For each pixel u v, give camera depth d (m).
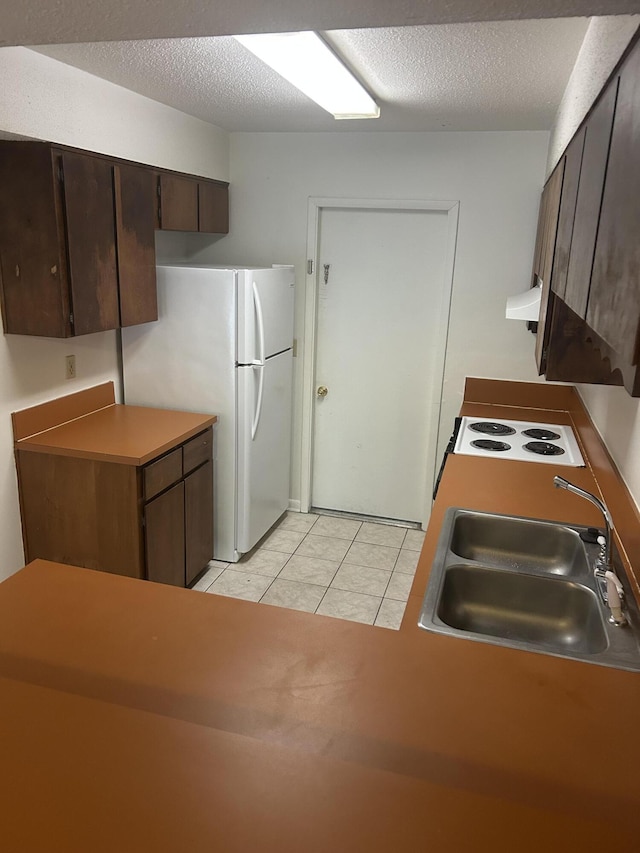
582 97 1.96
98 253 2.81
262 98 3.06
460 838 0.95
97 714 1.20
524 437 3.29
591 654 1.43
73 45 2.31
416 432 4.25
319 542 4.05
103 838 0.95
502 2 0.88
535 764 1.10
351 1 0.89
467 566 1.89
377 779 1.06
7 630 1.44
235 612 1.54
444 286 3.90
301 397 4.30
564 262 1.66
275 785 1.04
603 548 1.89
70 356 3.16
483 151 3.67
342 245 4.09
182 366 3.47
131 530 2.85
